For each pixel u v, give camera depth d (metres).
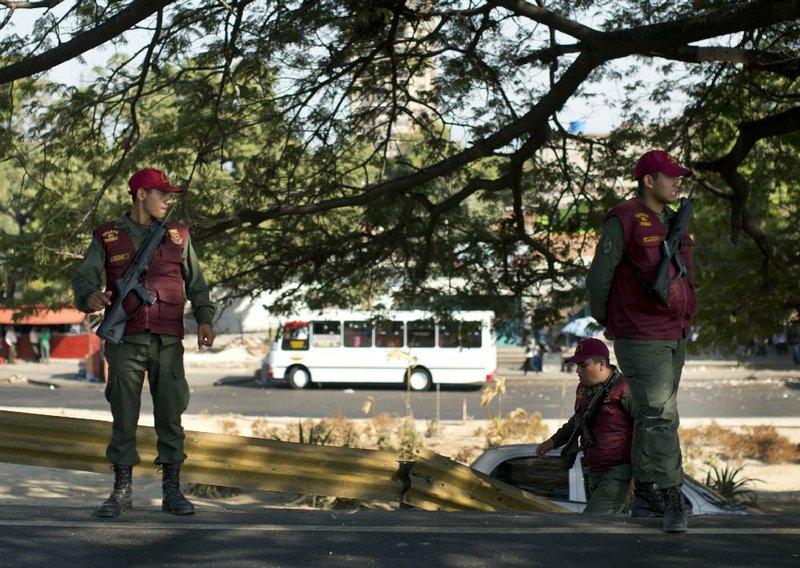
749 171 16.25
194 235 12.48
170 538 4.72
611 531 4.80
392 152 14.66
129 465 5.31
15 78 9.53
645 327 4.70
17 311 14.00
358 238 14.69
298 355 38.94
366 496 6.68
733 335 17.44
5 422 6.36
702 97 14.72
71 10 10.91
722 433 22.11
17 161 12.97
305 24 12.18
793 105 14.62
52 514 5.26
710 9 10.91
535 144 13.85
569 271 15.34
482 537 4.72
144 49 12.17
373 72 13.85
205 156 12.91
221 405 32.62
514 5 10.51
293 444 6.58
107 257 5.18
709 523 4.95
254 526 4.94
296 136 13.63
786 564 4.19
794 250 16.42
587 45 10.56
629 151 15.27
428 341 38.34
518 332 16.05
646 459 5.75
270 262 14.54
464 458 18.92
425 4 13.00
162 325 5.19
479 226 15.56
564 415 29.44
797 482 17.86
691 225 17.30
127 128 13.05
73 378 41.47
